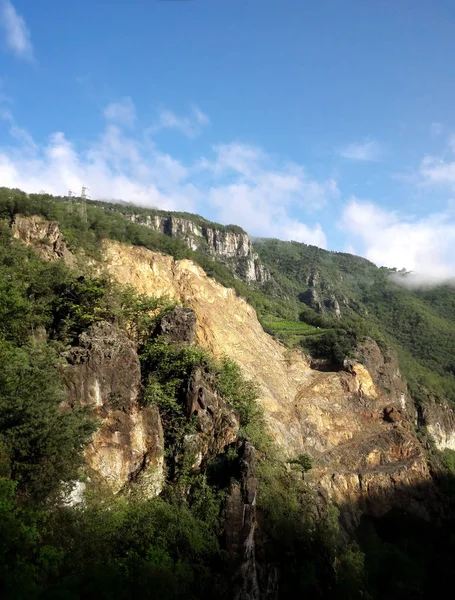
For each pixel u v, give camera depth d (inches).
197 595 1053.8
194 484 1228.5
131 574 958.4
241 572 1132.5
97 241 2753.4
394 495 2687.0
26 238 2354.8
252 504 1205.1
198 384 1382.9
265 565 1339.8
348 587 1578.5
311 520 1715.1
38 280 1625.2
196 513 1166.3
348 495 2522.1
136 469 1215.6
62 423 992.9
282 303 6752.0
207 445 1311.5
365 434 2987.2
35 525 866.8
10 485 861.2
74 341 1348.4
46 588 802.8
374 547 2317.9
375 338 3855.8
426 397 4190.5
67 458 978.1
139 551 1019.9
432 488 2920.8
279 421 2539.4
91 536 958.4
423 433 3634.4
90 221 2974.9
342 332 3636.8
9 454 922.7
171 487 1218.6
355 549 1962.4
